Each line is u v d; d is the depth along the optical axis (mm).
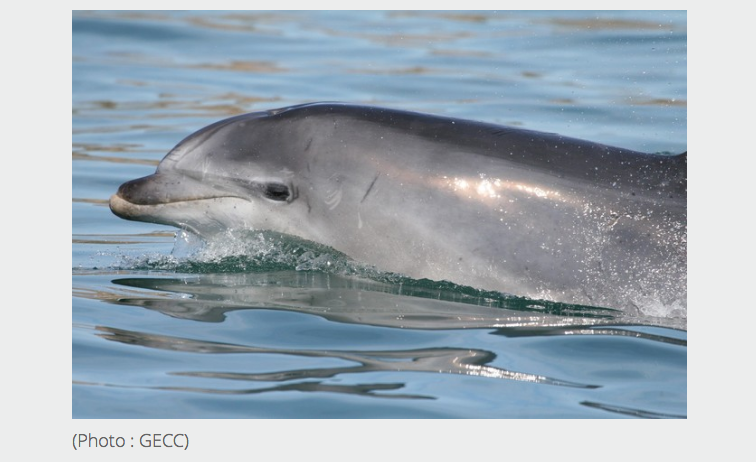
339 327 29016
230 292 31969
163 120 55969
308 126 32688
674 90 58844
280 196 32656
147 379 25906
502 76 62594
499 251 30547
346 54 68875
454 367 26500
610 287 29859
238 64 66562
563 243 30188
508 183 30797
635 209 30141
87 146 51656
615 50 67000
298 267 33250
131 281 33500
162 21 75250
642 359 26969
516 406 24547
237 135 33250
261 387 25391
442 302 30703
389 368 26422
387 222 31500
